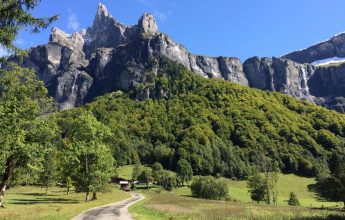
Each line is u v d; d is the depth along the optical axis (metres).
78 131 61.38
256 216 49.41
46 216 30.89
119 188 153.62
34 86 35.47
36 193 93.31
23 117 35.88
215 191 123.50
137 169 171.12
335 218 50.44
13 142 35.03
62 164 61.94
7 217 29.47
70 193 93.19
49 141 42.75
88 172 60.62
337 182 92.19
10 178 42.88
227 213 51.22
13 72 28.64
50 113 41.38
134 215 39.03
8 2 15.00
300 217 51.03
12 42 16.00
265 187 116.38
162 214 44.66
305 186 175.38
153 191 145.88
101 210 44.34
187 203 70.81
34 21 15.44
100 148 61.25
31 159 40.84
